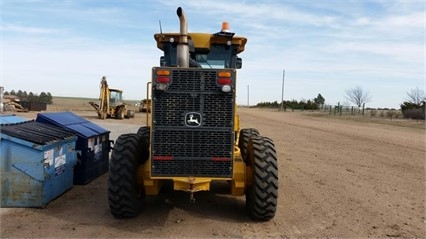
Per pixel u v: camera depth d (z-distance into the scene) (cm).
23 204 596
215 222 559
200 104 512
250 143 595
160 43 688
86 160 754
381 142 1733
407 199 729
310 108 7656
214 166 520
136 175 557
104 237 489
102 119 2947
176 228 530
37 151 589
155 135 514
